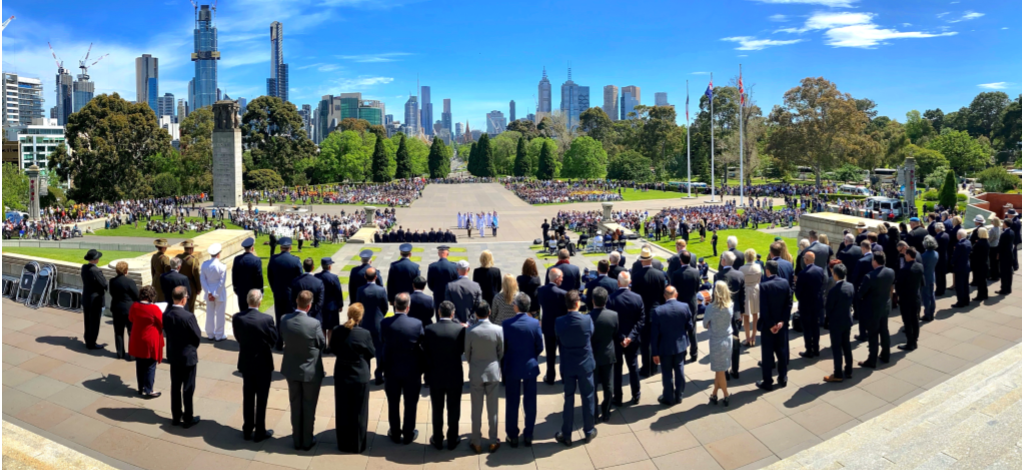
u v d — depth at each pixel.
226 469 7.84
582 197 88.31
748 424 9.18
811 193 84.69
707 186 100.38
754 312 12.48
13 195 67.94
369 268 10.67
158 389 10.16
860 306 11.08
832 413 9.40
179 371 8.77
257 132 116.56
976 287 16.23
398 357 8.48
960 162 110.44
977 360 11.11
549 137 177.88
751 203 73.88
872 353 11.04
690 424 9.23
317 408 9.71
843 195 84.94
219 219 62.47
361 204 85.56
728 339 9.66
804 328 11.80
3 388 9.89
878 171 104.31
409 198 88.31
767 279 10.27
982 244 14.65
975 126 143.38
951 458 7.64
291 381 8.27
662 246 42.66
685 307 9.75
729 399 10.05
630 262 34.19
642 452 8.45
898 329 13.20
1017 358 10.96
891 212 56.34
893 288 14.75
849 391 10.16
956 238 15.90
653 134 157.12
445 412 9.91
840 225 23.03
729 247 13.78
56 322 13.27
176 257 12.74
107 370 10.77
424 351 8.48
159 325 9.73
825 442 8.45
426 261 35.34
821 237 13.97
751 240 44.28
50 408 9.27
